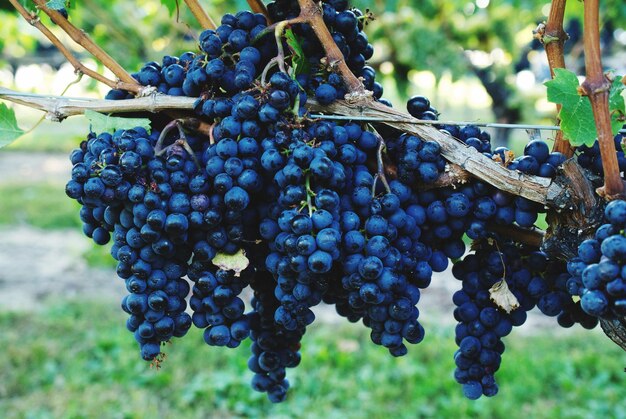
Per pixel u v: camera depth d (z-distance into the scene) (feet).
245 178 2.24
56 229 15.12
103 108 2.38
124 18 7.02
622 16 5.91
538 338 9.20
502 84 9.40
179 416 7.39
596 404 7.42
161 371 8.20
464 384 2.47
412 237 2.34
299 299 2.27
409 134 2.35
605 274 2.04
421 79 8.42
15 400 7.47
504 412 7.27
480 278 2.42
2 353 8.45
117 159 2.26
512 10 8.21
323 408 7.50
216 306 2.36
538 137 2.40
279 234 2.28
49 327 9.39
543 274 2.44
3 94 2.42
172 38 6.67
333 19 2.42
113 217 2.34
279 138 2.25
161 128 2.44
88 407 7.35
